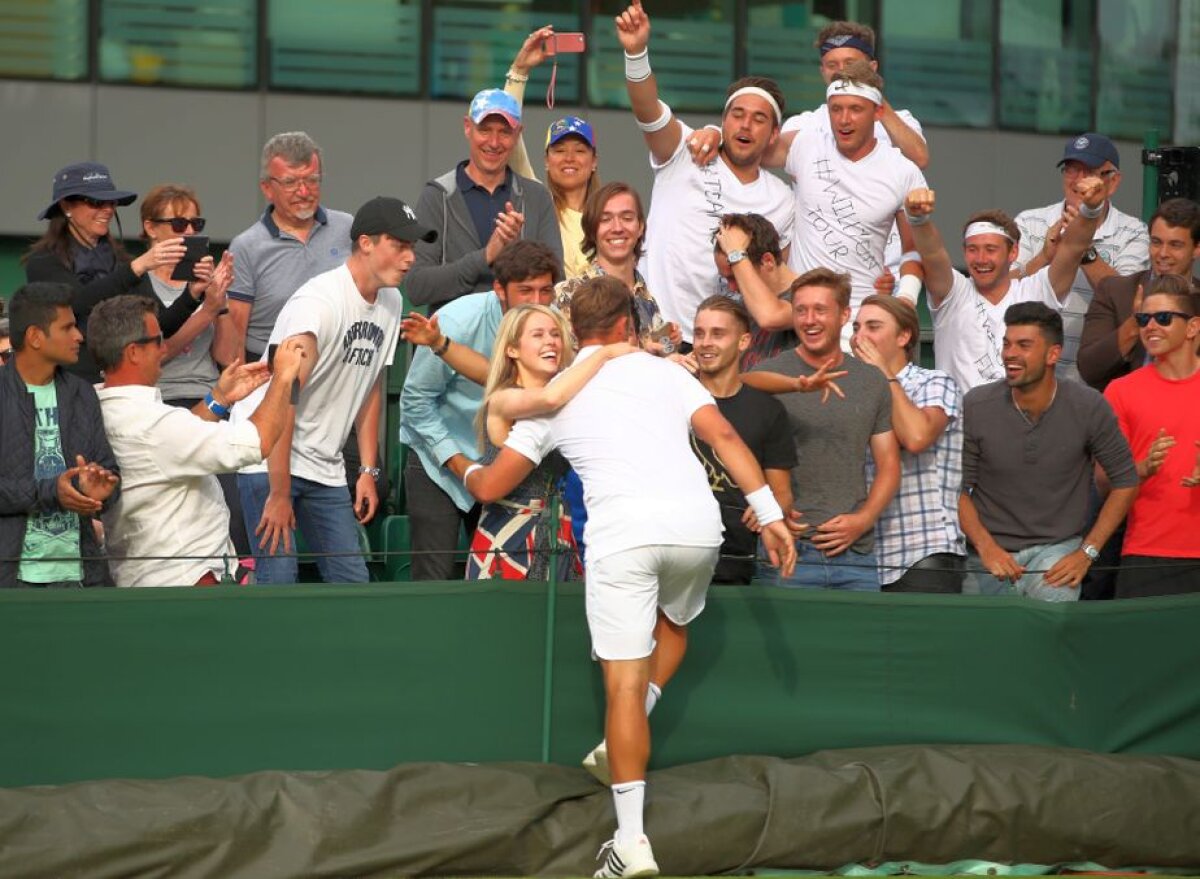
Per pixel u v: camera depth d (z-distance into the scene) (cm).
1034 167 5325
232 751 2378
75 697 2320
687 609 2402
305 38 4784
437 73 4884
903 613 2675
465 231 2928
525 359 2412
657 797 2439
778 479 2598
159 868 2228
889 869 2528
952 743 2686
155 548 2434
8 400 2366
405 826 2339
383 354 2683
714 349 2572
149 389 2448
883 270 3147
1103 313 3259
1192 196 3556
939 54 5234
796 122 3269
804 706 2628
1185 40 5441
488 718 2484
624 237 2716
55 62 4616
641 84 3031
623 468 2314
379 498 3036
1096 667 2759
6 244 4578
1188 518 2875
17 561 2292
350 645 2428
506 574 2533
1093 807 2606
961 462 2808
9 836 2188
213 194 4728
